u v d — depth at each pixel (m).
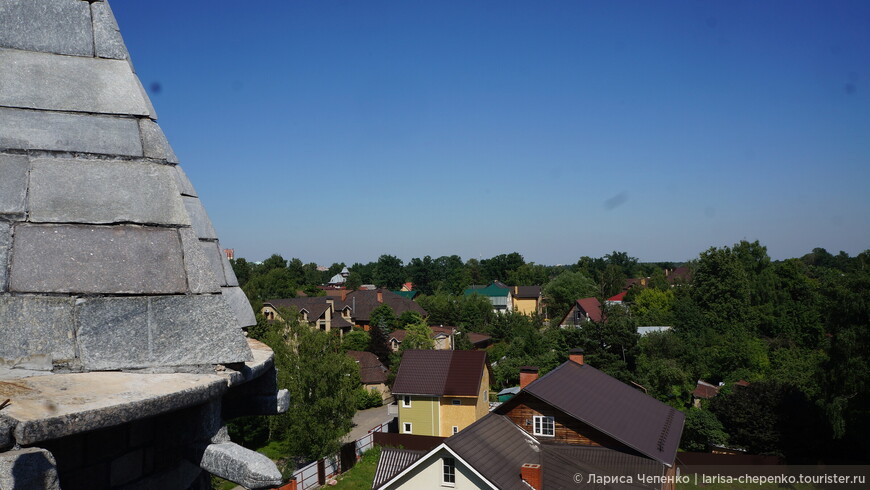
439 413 33.91
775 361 40.50
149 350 2.23
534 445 20.55
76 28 2.62
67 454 2.01
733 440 29.34
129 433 2.21
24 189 2.28
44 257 2.21
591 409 21.97
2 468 1.51
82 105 2.50
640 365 39.66
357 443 30.66
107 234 2.32
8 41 2.49
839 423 26.16
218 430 2.34
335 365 27.59
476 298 78.38
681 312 50.38
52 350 2.10
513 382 46.78
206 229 3.28
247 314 3.36
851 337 26.50
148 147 2.54
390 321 66.94
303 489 25.77
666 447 20.66
